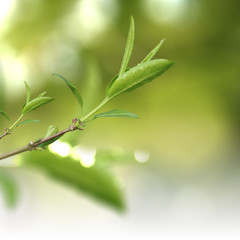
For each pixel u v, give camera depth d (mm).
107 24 2441
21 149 564
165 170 2367
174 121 2715
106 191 690
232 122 2748
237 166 2467
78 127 559
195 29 2609
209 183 2285
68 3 2314
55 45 2340
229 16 2592
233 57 2721
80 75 2236
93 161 688
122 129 2539
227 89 2801
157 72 550
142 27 2539
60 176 690
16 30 2250
